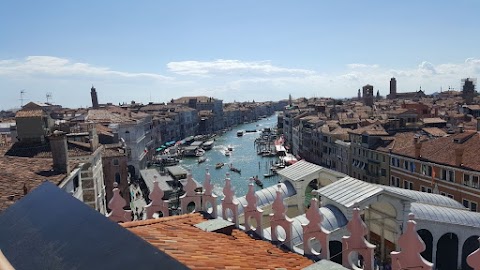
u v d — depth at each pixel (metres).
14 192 21.69
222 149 151.38
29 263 4.09
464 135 58.91
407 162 65.50
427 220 31.47
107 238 3.88
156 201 15.90
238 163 121.62
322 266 9.98
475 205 51.22
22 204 5.77
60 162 27.72
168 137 162.00
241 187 90.44
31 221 5.07
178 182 82.00
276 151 135.00
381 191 23.78
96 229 4.12
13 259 4.28
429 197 37.12
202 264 7.86
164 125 157.25
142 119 113.19
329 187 25.84
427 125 86.19
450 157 56.72
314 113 142.12
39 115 37.59
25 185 21.55
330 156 98.06
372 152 76.50
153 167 114.56
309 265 10.65
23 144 37.00
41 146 36.66
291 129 146.50
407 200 26.02
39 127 37.53
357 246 10.73
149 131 125.50
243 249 11.11
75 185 30.47
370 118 109.69
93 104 178.38
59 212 4.93
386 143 74.56
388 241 29.17
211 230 12.93
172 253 8.30
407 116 86.69
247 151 146.25
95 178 41.19
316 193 25.72
